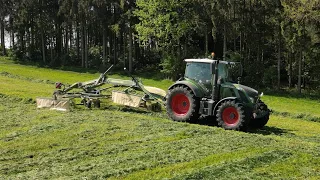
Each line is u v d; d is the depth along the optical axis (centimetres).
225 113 1018
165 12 3238
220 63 1096
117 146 800
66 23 4316
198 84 1091
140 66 3978
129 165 671
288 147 813
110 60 4250
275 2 2706
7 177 618
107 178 607
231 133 934
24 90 1803
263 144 830
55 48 4803
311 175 640
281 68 3080
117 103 1296
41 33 4409
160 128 973
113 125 1006
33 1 4325
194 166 668
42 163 692
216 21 2841
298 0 2506
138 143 830
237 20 2905
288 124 1302
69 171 639
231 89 1034
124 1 3516
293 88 2825
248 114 998
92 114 1176
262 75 2923
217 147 795
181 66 3195
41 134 912
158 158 714
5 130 962
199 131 941
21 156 738
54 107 1277
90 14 3753
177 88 1111
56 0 4406
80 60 4366
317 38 2569
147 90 1299
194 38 3659
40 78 2666
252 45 2992
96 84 1368
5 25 4756
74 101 1422
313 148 816
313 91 2705
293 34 2566
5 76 2677
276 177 625
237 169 655
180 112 1112
